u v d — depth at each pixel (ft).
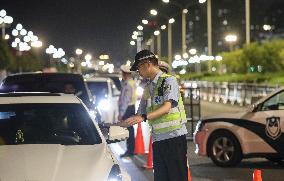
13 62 338.54
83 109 36.78
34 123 35.27
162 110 31.89
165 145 32.65
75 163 29.30
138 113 33.99
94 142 33.60
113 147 74.18
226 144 57.36
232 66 332.39
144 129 96.53
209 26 294.87
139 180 50.85
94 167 29.01
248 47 268.41
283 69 280.72
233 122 56.90
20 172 27.91
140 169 56.80
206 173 54.19
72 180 27.71
